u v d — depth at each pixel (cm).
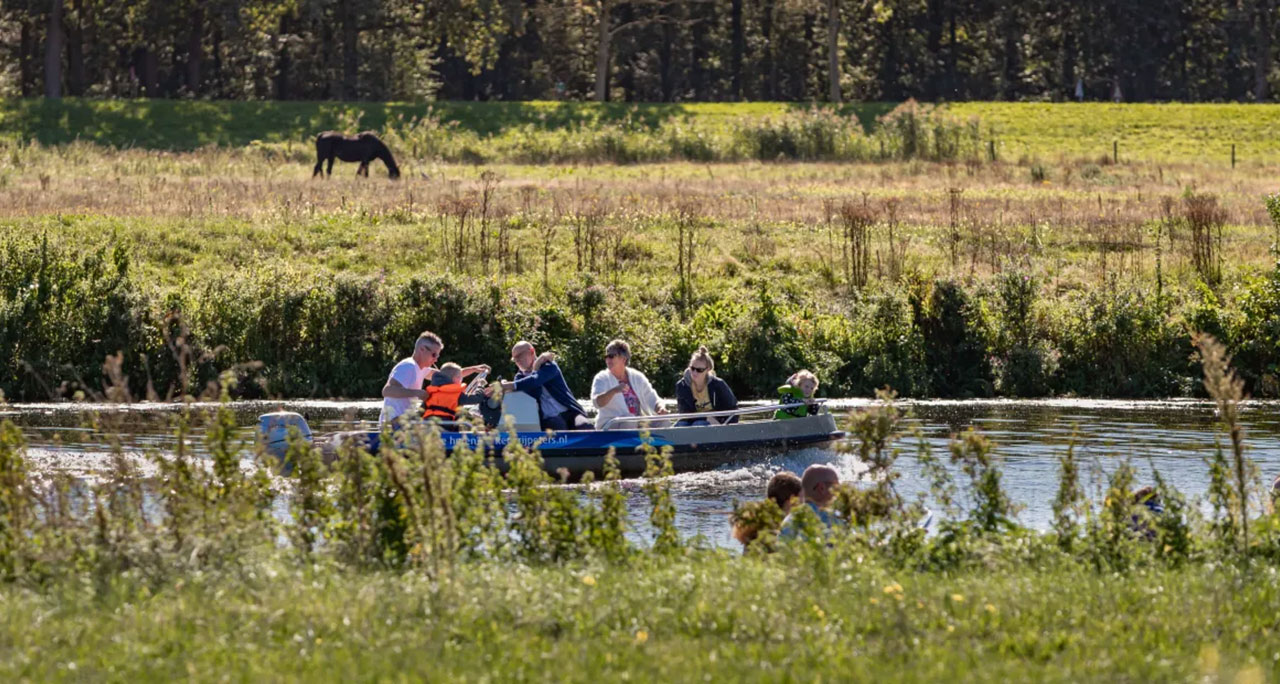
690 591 2444
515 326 7544
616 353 5116
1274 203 7725
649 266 8956
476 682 2003
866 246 8906
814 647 2166
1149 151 18488
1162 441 5519
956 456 3155
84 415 5984
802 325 7675
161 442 5119
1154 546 2869
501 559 2783
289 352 7400
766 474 4859
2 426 3066
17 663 2055
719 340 7550
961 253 9375
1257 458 5091
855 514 2981
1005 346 7556
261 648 2147
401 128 19938
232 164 14450
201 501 2862
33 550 2650
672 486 4634
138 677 2014
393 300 7581
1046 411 6625
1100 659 2127
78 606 2366
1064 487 3108
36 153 14138
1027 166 15225
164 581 2523
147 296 7400
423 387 5303
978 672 2050
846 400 7206
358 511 2870
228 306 7425
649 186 12638
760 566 2625
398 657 2112
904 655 2148
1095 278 8575
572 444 4850
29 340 7088
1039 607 2405
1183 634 2269
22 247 7650
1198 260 8644
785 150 17038
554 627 2298
